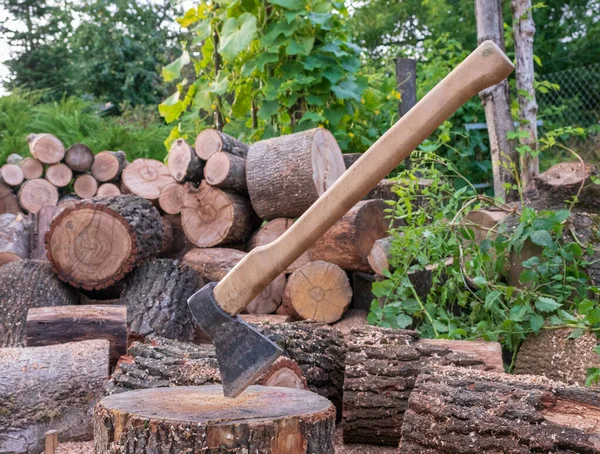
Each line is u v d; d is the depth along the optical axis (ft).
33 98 42.93
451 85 6.19
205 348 12.13
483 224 14.58
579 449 7.87
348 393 11.27
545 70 51.16
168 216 20.13
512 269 13.43
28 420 11.63
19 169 24.89
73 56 69.15
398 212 14.58
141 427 6.72
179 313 15.20
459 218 13.78
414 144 6.36
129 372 11.32
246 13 21.57
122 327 13.99
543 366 11.77
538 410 8.38
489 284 12.65
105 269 15.66
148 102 67.21
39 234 22.35
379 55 60.44
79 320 13.87
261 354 6.55
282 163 16.66
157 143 36.22
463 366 10.96
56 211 22.76
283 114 22.82
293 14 21.08
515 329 12.24
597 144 33.04
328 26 21.81
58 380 12.01
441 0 52.70
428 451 8.86
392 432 11.09
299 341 11.90
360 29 60.59
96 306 14.28
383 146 6.40
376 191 17.67
